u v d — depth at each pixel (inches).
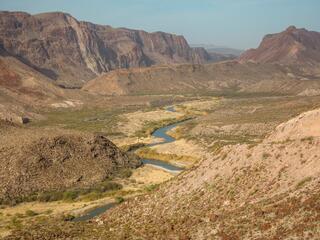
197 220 2087.8
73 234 2425.0
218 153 2755.9
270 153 2405.3
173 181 2844.5
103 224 2635.3
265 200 1978.3
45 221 2970.0
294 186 2017.7
